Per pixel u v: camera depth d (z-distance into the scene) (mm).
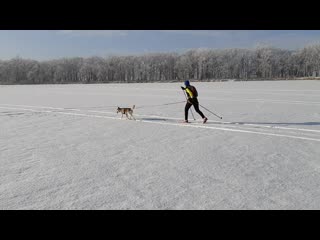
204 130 11234
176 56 107375
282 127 11672
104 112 17016
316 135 10164
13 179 6000
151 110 17703
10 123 13641
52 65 108375
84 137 10180
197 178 5980
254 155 7656
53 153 8031
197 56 100875
